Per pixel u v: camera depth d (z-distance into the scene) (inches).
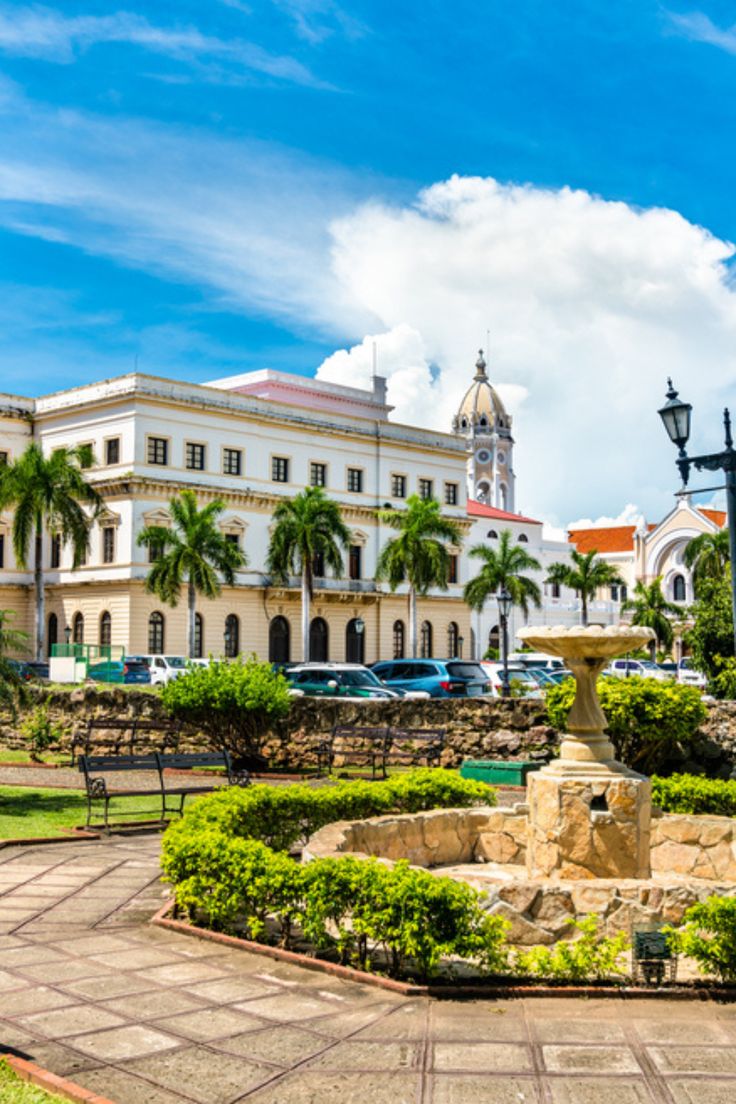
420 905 277.7
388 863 321.4
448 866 435.5
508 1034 242.2
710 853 422.0
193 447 2229.3
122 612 2089.1
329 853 339.0
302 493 2292.1
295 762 814.5
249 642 2274.9
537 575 3314.5
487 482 5216.5
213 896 326.0
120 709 845.8
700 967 274.4
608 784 368.5
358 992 273.0
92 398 2225.6
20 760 827.4
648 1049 232.8
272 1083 215.2
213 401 2261.3
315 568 2426.2
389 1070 221.5
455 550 2763.3
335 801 449.7
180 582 1926.7
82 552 1881.2
